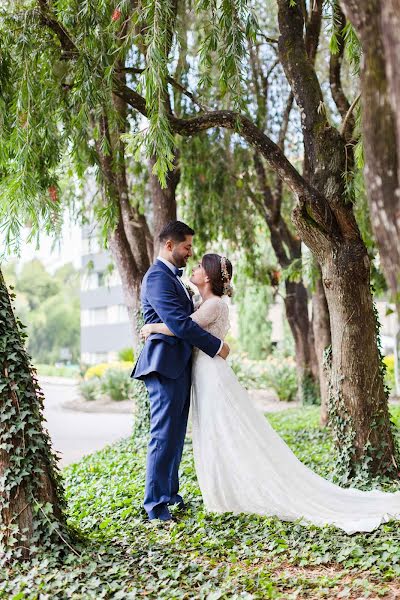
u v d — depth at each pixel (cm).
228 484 517
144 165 1096
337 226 613
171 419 521
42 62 604
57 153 629
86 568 390
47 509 406
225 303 560
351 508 514
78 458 1017
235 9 520
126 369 2252
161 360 521
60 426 1524
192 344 527
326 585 368
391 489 577
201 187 1123
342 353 627
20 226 542
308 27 802
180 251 555
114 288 3759
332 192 605
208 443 523
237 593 359
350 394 622
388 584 366
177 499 545
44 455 420
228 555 429
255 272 1384
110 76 556
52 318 6894
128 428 1466
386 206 265
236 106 572
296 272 1097
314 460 774
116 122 633
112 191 660
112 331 3828
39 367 5084
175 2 614
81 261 3797
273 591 358
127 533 474
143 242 1041
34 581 372
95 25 554
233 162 1139
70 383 3666
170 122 593
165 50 509
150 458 521
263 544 445
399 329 273
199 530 473
